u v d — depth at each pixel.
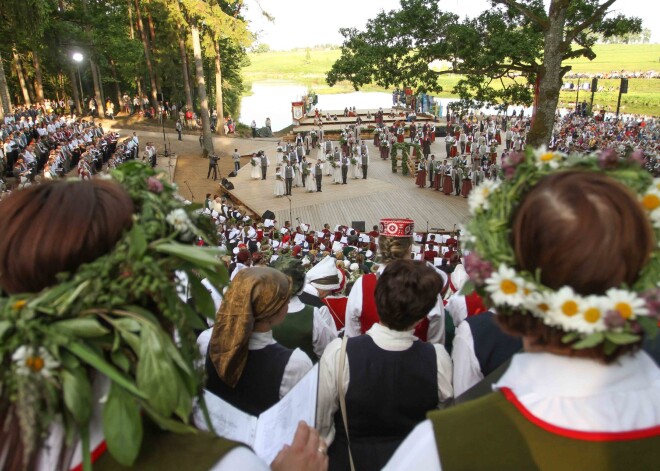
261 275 2.21
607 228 0.83
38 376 0.80
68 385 0.81
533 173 1.02
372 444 1.98
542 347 0.95
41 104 33.81
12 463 0.82
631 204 0.86
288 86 96.12
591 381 0.88
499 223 0.97
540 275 0.89
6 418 0.82
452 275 3.93
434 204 23.14
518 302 0.88
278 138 41.62
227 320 2.13
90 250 0.88
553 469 0.85
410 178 28.30
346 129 40.12
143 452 0.87
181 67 43.12
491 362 1.97
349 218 21.47
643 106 65.88
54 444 0.85
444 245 14.59
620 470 0.84
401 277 1.95
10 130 22.84
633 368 0.92
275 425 1.67
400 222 3.36
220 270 1.08
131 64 36.38
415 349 2.02
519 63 14.30
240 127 45.34
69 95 44.19
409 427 1.99
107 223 0.90
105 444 0.88
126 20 40.91
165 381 0.85
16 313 0.83
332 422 2.07
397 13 14.92
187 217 1.02
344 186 26.16
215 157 27.81
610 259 0.83
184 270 1.01
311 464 1.23
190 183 27.09
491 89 15.94
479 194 1.05
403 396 1.95
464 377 2.01
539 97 13.15
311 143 37.62
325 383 2.01
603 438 0.84
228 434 1.64
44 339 0.82
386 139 34.75
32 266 0.86
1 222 0.90
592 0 14.06
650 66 95.00
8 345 0.81
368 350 2.00
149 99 47.41
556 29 12.60
